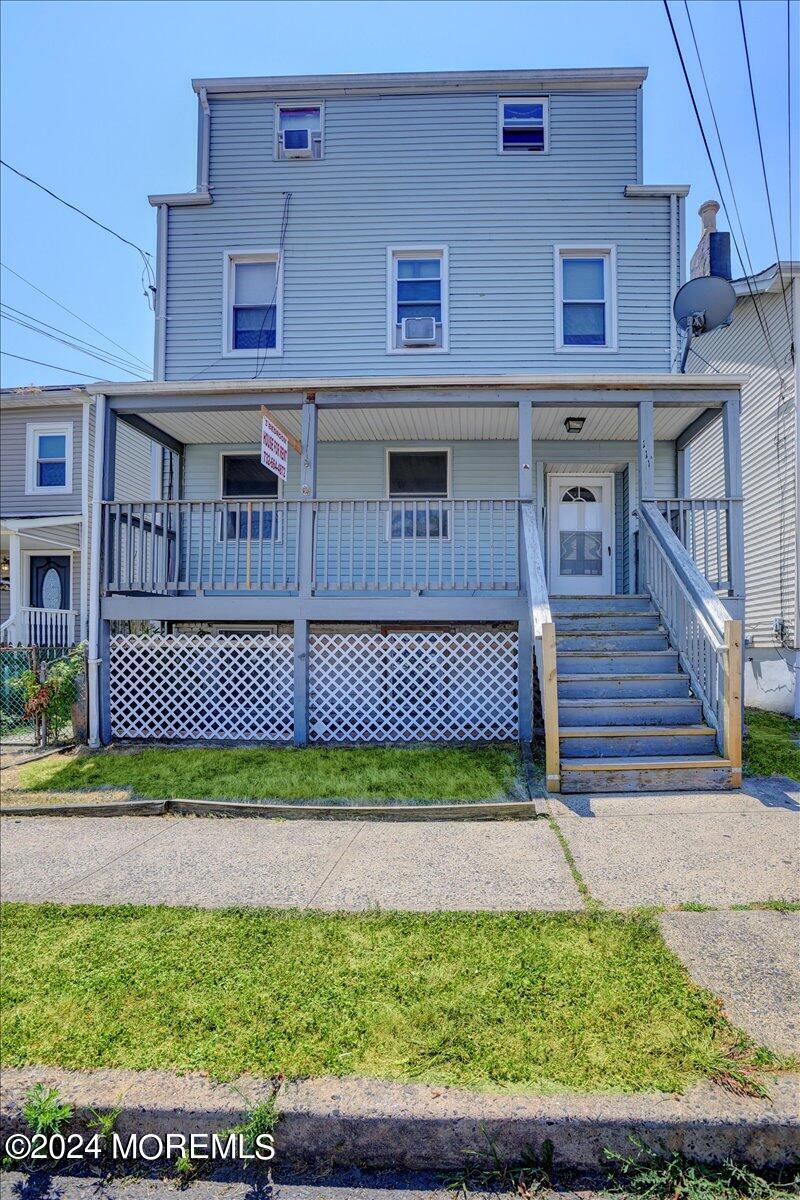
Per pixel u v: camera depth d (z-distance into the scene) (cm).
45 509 1493
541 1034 263
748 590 1173
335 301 1062
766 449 1112
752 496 1164
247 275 1087
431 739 783
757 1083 234
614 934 340
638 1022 269
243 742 797
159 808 588
